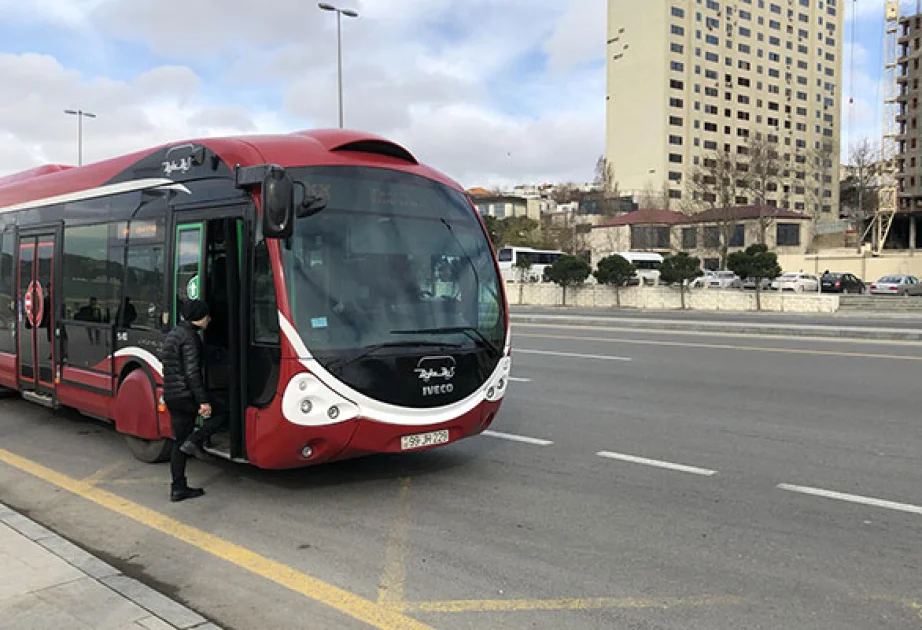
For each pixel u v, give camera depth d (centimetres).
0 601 394
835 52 12988
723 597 417
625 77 11031
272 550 499
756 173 7838
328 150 598
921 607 403
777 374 1230
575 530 527
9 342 949
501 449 761
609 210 8306
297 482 653
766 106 12006
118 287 726
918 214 8956
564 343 1792
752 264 3478
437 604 414
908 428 830
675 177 10794
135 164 725
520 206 11294
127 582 421
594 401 1018
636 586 433
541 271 5644
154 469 704
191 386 571
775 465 690
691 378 1202
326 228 564
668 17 10694
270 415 545
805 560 468
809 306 3356
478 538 514
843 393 1047
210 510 582
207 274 612
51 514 579
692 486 629
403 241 602
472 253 643
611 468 687
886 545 492
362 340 557
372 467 697
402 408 567
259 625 395
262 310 553
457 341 605
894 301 3884
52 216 864
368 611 407
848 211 10312
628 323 2350
